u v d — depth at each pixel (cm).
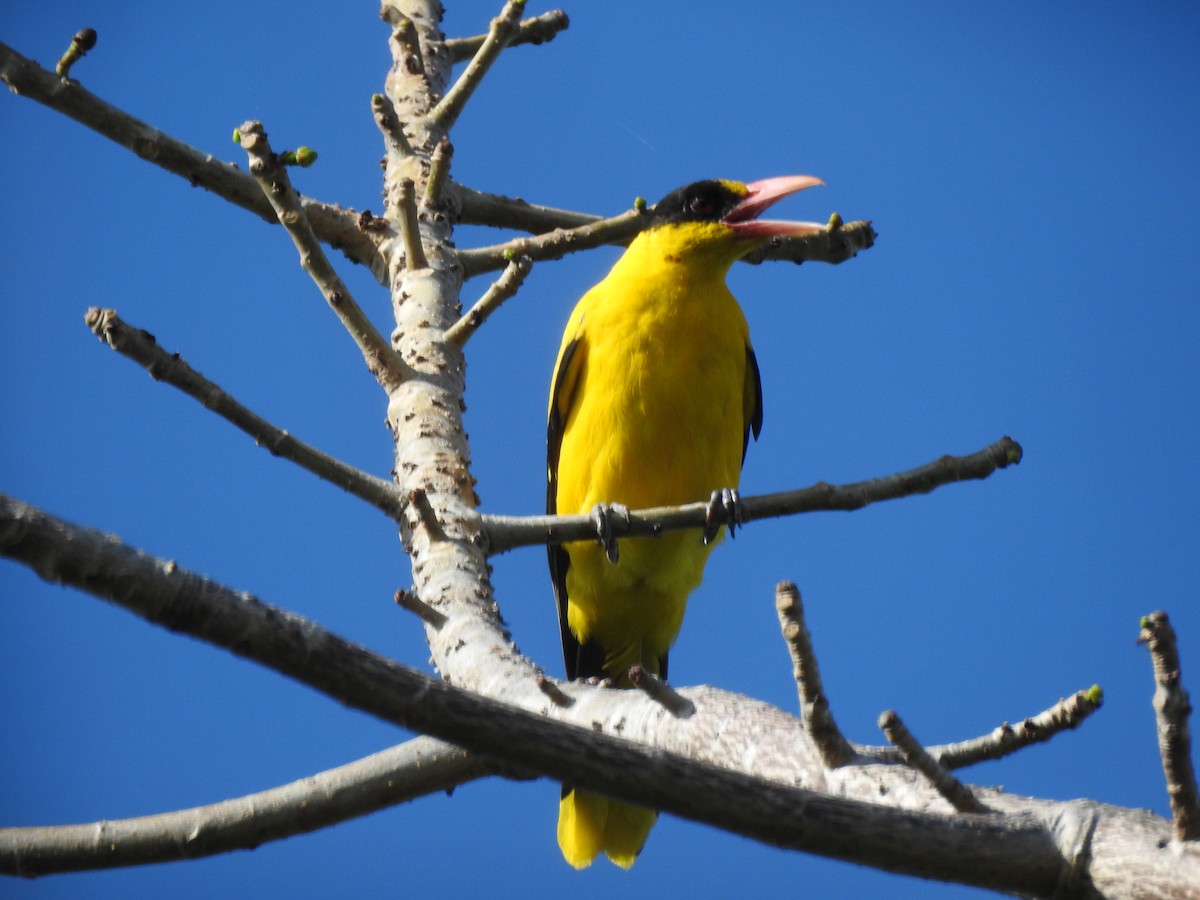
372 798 914
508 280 1210
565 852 1280
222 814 906
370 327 1157
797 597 694
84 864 895
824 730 702
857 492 1065
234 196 1370
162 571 555
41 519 543
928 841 604
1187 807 586
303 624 575
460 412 1170
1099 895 594
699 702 800
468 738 588
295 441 1021
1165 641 581
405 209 1270
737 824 600
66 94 1324
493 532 1068
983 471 1071
